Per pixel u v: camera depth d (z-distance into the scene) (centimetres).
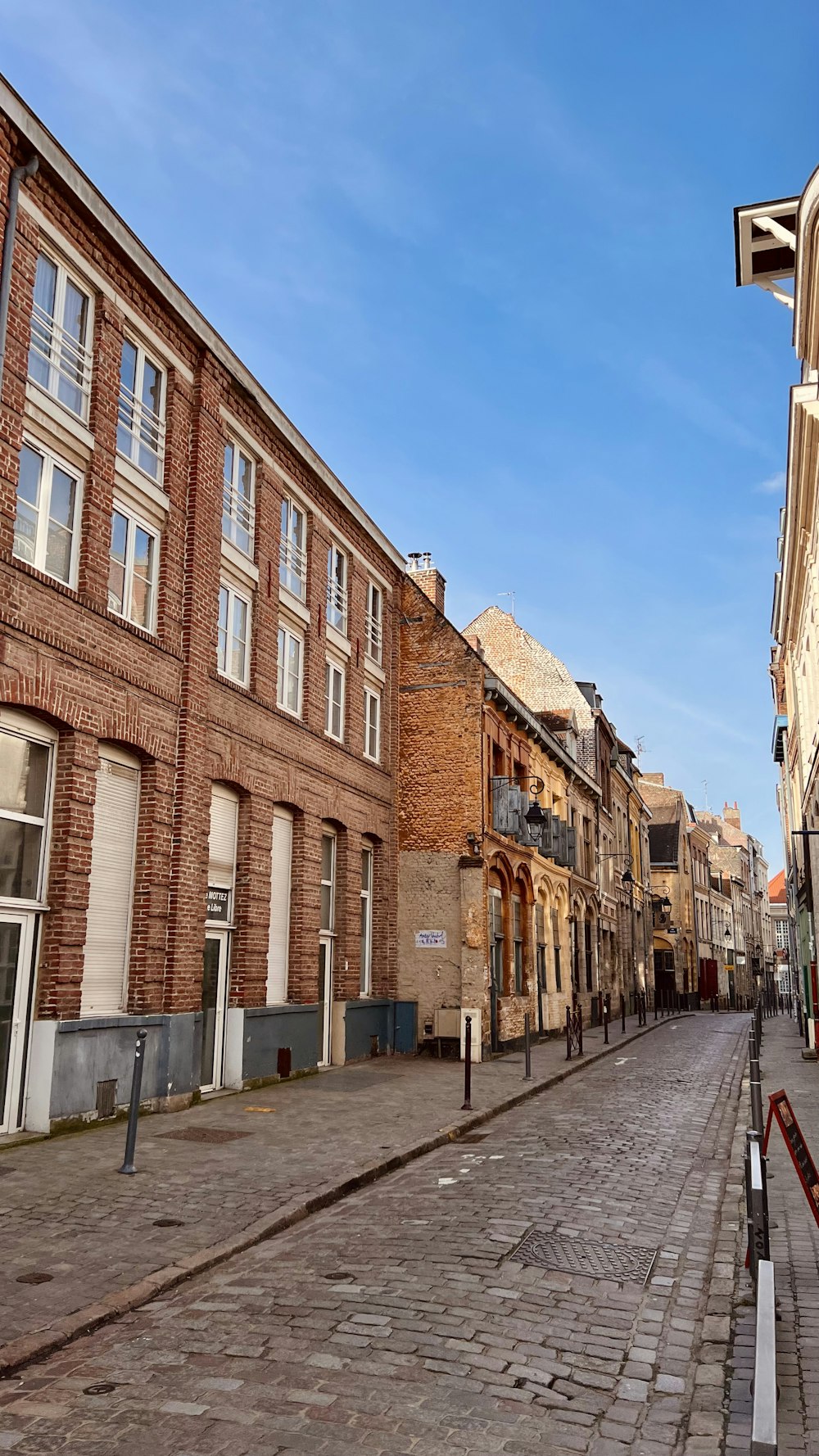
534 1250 715
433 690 2294
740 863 8588
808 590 2109
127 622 1250
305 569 1855
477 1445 439
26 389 1101
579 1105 1473
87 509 1198
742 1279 660
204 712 1413
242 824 1558
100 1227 744
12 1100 1060
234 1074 1481
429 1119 1271
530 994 2517
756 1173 607
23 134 1088
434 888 2200
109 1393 484
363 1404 472
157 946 1282
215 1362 520
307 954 1739
